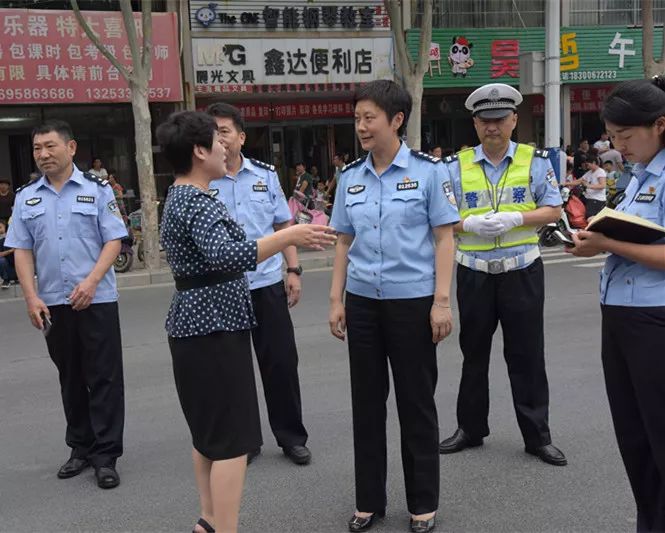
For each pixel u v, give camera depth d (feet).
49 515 11.48
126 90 43.75
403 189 10.19
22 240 12.69
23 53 41.32
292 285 14.02
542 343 13.01
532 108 56.95
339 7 48.16
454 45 51.75
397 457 13.24
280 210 14.19
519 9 53.52
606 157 45.09
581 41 53.47
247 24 46.47
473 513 10.98
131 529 10.93
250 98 50.37
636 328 8.49
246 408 9.51
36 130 12.53
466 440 13.46
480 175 13.08
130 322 25.36
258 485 12.32
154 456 13.71
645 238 8.12
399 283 10.18
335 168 50.37
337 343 21.35
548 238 38.91
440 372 18.25
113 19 43.09
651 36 45.98
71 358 12.83
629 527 10.37
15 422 15.89
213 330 9.20
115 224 12.91
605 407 15.28
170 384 18.03
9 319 27.02
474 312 13.03
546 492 11.59
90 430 13.12
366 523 10.66
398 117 10.15
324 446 13.89
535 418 12.86
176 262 9.28
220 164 9.47
